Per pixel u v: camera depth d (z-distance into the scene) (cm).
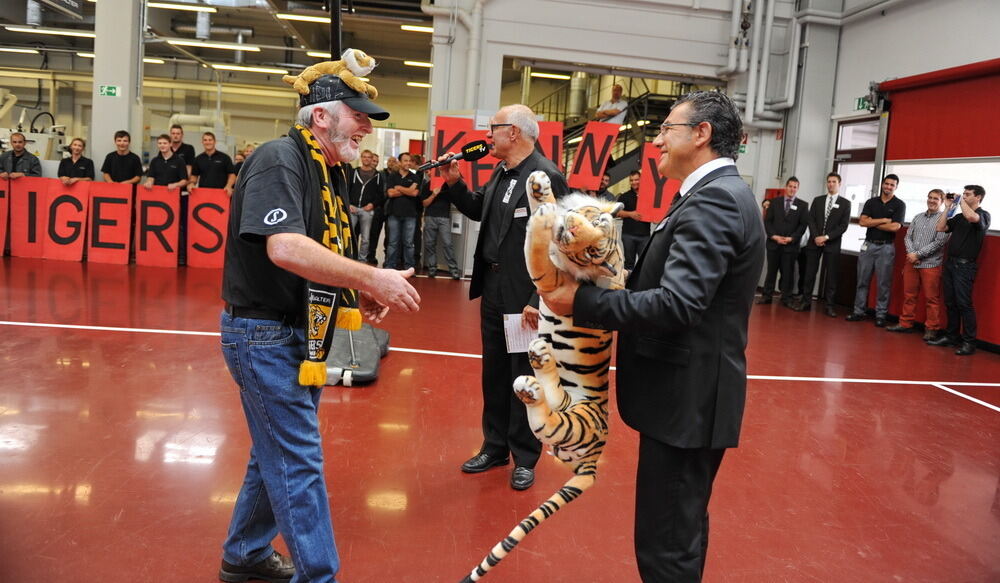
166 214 914
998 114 793
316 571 197
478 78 1067
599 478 342
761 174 1159
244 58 1625
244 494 226
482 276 337
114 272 840
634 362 174
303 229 181
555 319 175
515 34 1068
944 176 870
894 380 584
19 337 509
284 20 1236
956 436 444
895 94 959
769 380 554
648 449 174
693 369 167
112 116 972
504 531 281
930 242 785
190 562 243
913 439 432
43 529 257
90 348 493
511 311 314
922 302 868
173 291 735
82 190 915
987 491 358
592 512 304
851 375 592
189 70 1652
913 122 925
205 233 924
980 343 776
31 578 227
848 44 1079
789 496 336
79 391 405
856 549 288
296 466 198
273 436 197
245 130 1698
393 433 378
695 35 1102
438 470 337
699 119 171
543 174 179
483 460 339
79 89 1734
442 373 494
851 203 1043
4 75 1697
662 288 157
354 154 204
